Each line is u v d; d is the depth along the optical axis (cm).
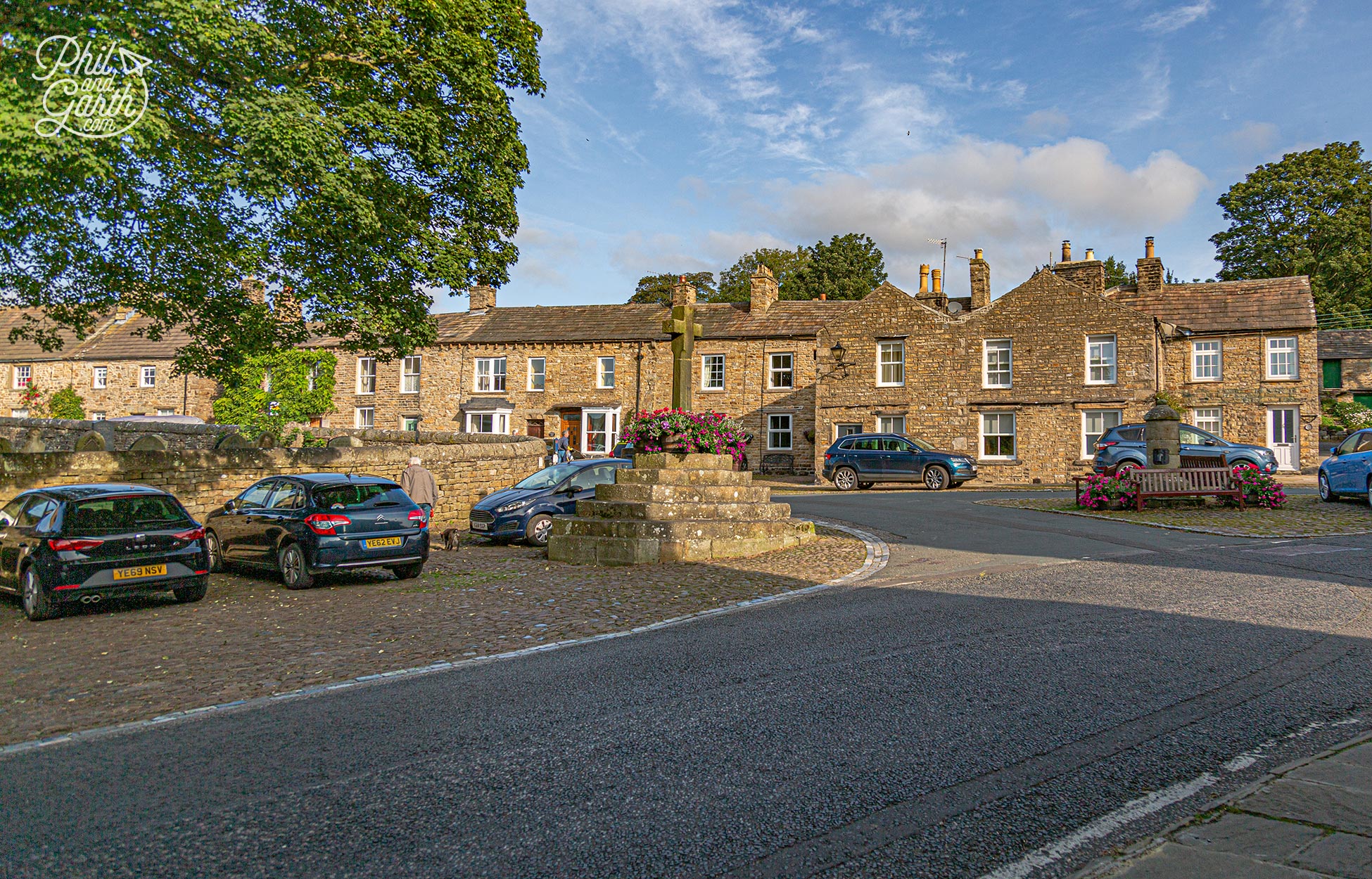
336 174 1042
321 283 1175
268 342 1347
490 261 1369
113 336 4425
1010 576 984
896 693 535
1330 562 1030
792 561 1165
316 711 542
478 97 1247
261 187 978
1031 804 373
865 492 2528
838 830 352
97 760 462
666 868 323
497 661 662
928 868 319
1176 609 767
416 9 1152
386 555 1092
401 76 1204
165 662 693
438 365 3966
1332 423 3556
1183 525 1445
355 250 1145
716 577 1053
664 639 718
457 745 466
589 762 433
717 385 3650
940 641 668
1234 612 750
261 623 853
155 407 4175
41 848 353
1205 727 463
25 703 584
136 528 945
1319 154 4581
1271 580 910
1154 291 3153
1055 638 668
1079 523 1538
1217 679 551
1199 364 2959
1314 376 2789
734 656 643
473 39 1220
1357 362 3753
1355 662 584
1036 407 2889
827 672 589
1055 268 3073
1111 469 1784
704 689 557
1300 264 4478
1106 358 2823
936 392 3030
